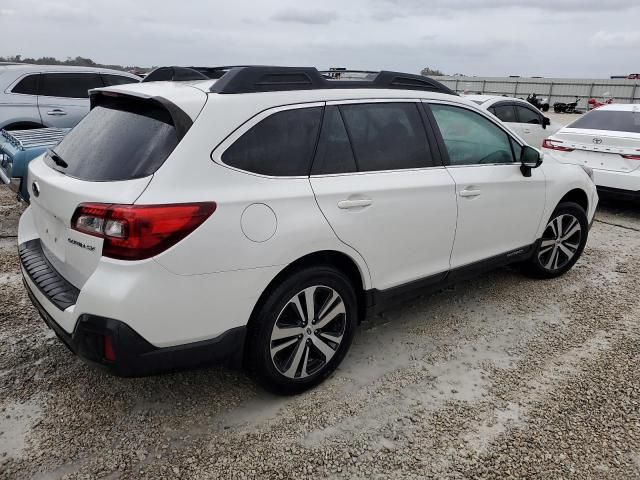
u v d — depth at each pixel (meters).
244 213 2.48
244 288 2.52
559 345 3.60
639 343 3.64
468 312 4.09
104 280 2.25
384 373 3.22
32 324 3.67
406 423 2.76
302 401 2.92
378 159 3.14
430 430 2.71
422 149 3.40
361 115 3.11
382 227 3.08
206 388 3.03
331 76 3.60
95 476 2.36
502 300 4.32
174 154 2.37
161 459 2.47
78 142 2.80
